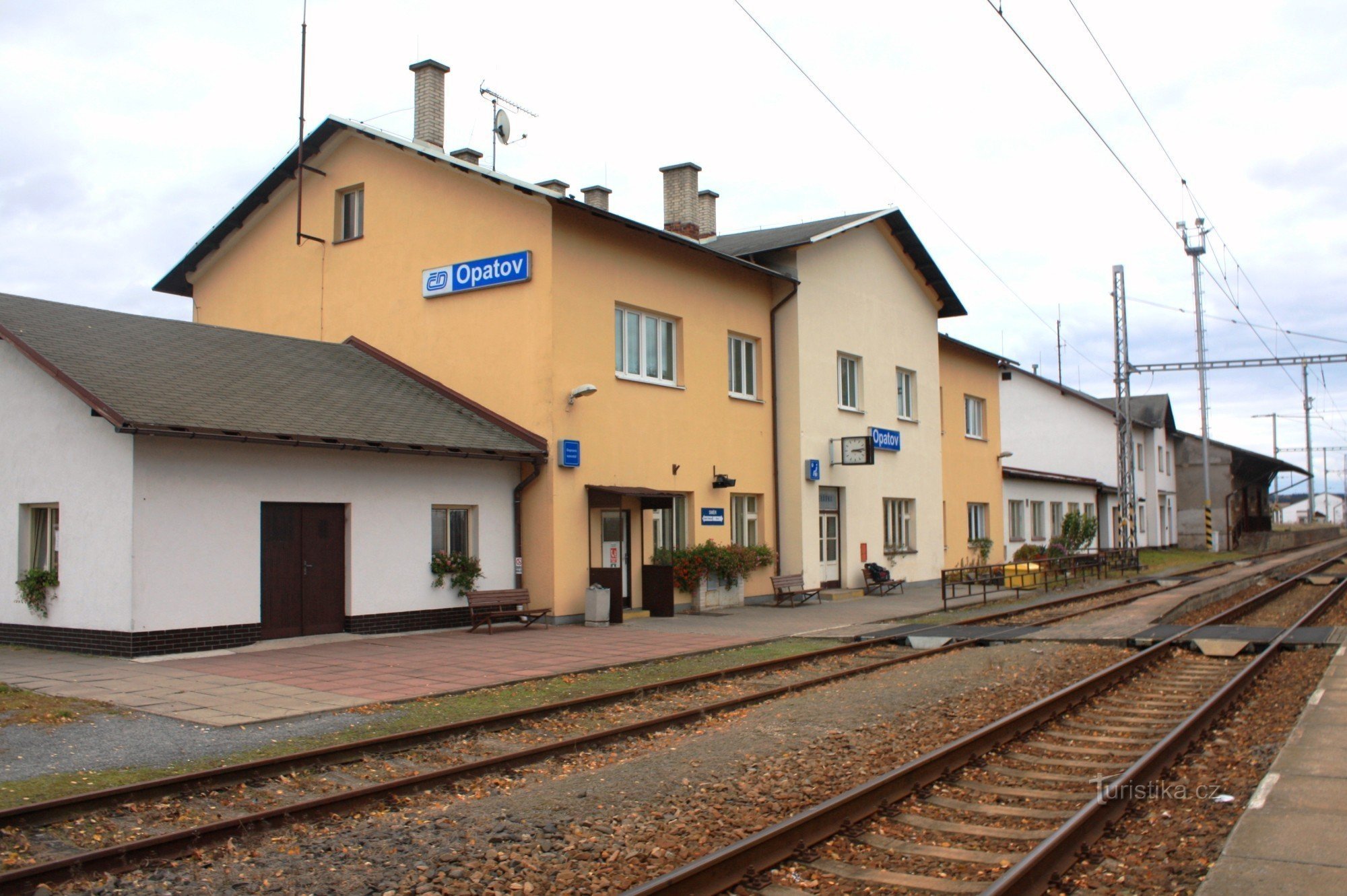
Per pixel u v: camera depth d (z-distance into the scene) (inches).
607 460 774.5
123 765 320.2
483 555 720.3
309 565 631.8
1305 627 657.0
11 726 370.0
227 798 293.9
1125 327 1475.1
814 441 986.1
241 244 927.0
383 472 665.0
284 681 477.1
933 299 1233.4
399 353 815.1
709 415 885.2
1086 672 517.7
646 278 821.9
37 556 611.2
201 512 573.9
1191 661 560.1
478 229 770.8
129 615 542.9
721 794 298.5
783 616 818.2
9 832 254.2
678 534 859.4
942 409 1296.8
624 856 245.9
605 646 613.6
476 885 229.8
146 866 238.5
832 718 411.8
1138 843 247.1
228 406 597.9
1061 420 2074.3
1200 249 1855.3
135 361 615.2
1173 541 2458.2
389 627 664.4
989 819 272.1
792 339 970.7
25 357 611.5
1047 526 1651.1
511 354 749.3
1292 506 6097.4
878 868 236.2
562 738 380.8
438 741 365.4
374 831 265.7
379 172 835.4
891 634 682.2
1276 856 222.8
